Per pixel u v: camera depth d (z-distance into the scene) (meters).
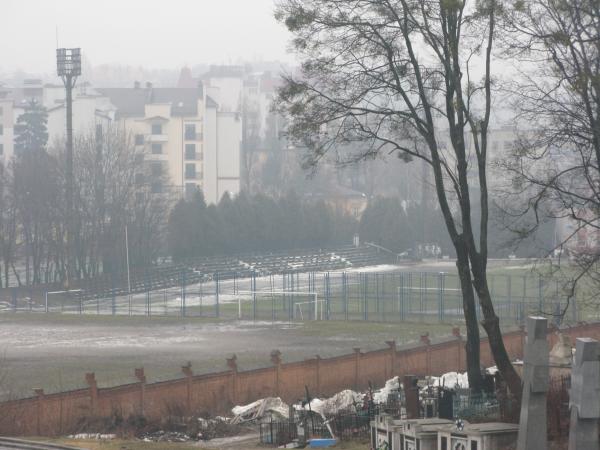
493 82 87.81
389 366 131.38
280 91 91.38
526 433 57.50
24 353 168.12
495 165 89.56
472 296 93.06
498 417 78.62
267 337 190.75
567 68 82.50
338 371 124.19
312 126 90.62
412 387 80.12
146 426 96.12
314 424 91.88
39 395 94.12
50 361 156.62
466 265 92.88
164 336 195.00
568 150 97.56
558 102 83.44
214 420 99.88
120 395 100.69
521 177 86.88
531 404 57.66
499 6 82.88
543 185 86.00
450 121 89.50
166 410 102.56
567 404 70.06
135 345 179.50
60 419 95.38
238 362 151.00
